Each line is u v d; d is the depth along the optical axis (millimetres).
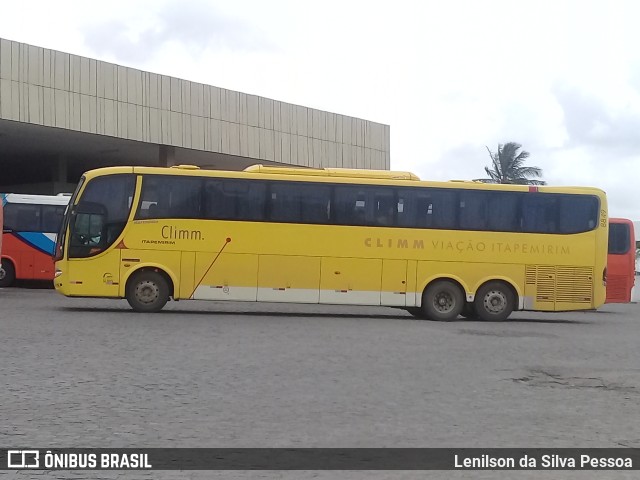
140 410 8094
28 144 40875
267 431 7297
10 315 18250
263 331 16312
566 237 20562
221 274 19594
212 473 5926
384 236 20125
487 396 9438
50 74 35312
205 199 19656
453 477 5965
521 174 63156
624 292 27750
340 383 10086
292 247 19844
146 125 39438
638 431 7648
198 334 15289
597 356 13711
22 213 30141
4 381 9570
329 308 25016
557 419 8164
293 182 20000
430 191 20344
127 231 19375
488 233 20391
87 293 19203
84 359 11523
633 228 27984
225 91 43219
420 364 12055
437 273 20219
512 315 24719
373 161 52000
